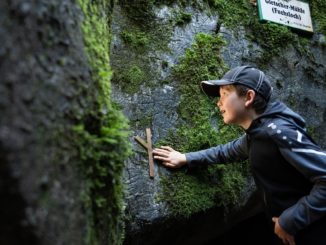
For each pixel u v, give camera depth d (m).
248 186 1.52
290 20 1.96
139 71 1.47
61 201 0.60
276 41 1.86
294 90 1.84
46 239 0.56
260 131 1.17
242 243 2.14
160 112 1.45
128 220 1.24
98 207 0.75
